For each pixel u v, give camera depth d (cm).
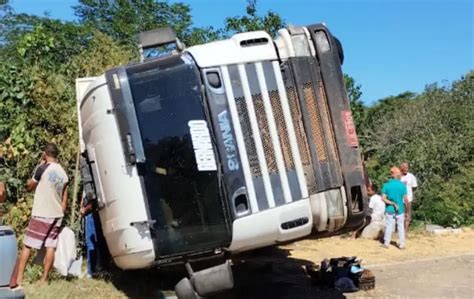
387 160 2230
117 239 705
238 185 671
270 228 678
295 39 712
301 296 888
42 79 1077
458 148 2109
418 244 1441
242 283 959
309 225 693
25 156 1019
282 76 702
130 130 677
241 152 675
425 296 916
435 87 2514
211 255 689
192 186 674
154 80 682
